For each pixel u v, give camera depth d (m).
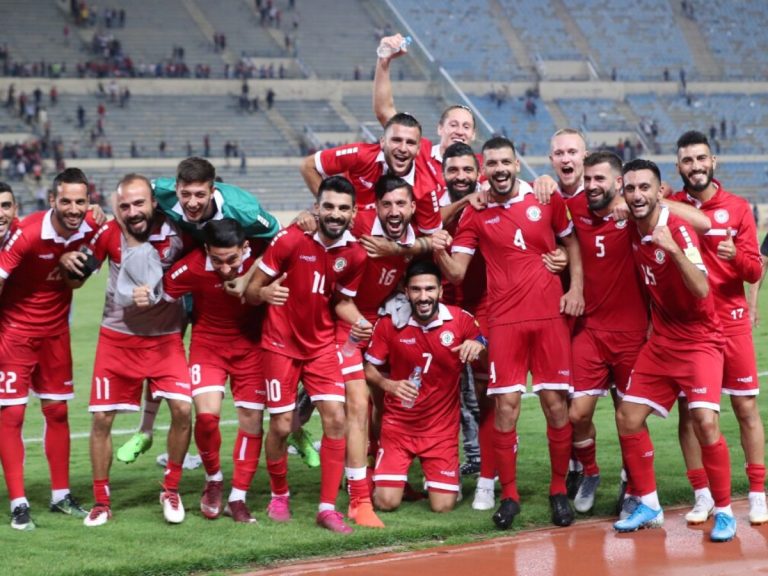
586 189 6.38
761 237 35.44
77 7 43.47
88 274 6.23
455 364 6.62
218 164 38.66
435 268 6.52
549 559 5.47
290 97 42.94
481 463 6.79
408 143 6.52
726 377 6.30
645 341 6.53
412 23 47.91
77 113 39.66
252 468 6.45
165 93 41.59
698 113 46.09
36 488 7.28
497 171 6.38
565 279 6.83
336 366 6.38
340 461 6.27
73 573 5.20
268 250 6.24
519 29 48.75
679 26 50.84
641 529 6.14
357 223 6.56
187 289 6.31
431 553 5.68
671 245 5.68
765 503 6.20
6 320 6.39
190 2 46.22
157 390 6.36
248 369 6.47
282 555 5.63
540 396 6.47
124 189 6.07
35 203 35.50
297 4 47.78
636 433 6.16
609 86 45.97
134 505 6.79
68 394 6.58
